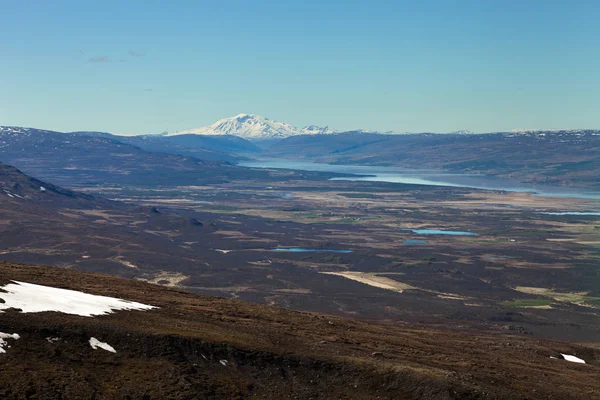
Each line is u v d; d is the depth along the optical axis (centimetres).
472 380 6862
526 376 7731
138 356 6266
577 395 7256
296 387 6400
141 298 8562
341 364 6744
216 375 6312
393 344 8344
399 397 6419
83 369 5872
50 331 6200
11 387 5303
